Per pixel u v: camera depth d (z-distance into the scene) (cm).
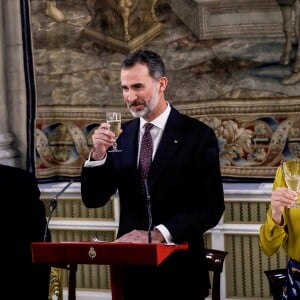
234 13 499
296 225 332
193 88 515
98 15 536
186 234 343
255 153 503
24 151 567
